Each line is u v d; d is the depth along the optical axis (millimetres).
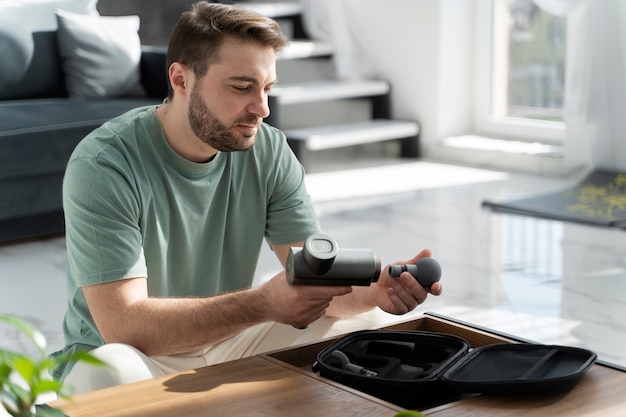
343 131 5992
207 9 2002
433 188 5414
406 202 5098
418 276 1888
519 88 6176
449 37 6195
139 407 1526
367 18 6539
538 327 3295
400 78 6418
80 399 1561
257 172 2197
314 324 2094
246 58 1953
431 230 4555
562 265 3996
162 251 2096
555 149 5793
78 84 5129
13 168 4297
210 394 1576
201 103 1984
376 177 5734
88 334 2055
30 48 5094
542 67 6035
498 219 4734
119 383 1775
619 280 3785
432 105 6246
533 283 3775
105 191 1968
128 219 1984
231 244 2219
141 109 2166
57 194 4477
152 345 1900
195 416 1493
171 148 2070
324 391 1582
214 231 2180
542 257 4113
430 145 6281
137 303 1925
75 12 5324
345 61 6566
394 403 1614
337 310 2049
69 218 1998
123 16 5777
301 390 1588
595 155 5473
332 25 6559
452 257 4137
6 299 3656
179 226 2107
